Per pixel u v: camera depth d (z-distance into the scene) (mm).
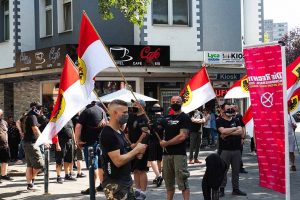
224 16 21875
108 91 20500
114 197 5656
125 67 20281
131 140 9664
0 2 24297
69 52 19359
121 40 20828
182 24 21141
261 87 6977
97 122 10328
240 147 10039
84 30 7863
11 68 23344
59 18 21891
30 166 11047
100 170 10523
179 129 8438
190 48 21078
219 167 6691
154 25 20578
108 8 16484
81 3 20906
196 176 12938
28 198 10172
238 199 9703
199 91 11477
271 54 6824
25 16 23016
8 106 25438
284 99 6676
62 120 9102
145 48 20094
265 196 10031
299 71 9312
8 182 12430
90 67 7816
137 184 9438
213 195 6680
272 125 6887
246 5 25359
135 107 9695
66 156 12305
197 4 21172
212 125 21125
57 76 21703
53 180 12516
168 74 21344
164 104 21641
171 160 8492
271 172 6957
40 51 20844
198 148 15562
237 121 9977
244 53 7109
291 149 13539
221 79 21797
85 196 10328
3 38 24250
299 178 12344
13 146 17578
